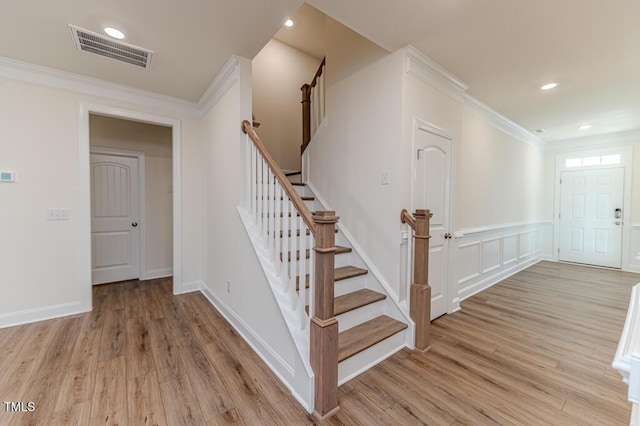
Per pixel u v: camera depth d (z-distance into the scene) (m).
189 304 3.31
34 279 2.79
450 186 3.06
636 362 0.60
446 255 3.07
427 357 2.25
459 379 1.97
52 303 2.88
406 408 1.69
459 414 1.65
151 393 1.78
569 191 5.79
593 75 2.90
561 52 2.48
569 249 5.81
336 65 3.03
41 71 2.74
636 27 2.10
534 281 4.46
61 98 2.89
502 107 3.86
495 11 1.94
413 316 2.38
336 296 2.50
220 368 2.05
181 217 3.67
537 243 5.86
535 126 4.77
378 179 2.61
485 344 2.46
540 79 3.00
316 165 3.34
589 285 4.25
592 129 4.95
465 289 3.64
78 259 3.01
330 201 3.13
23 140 2.73
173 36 2.22
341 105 2.98
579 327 2.81
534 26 2.10
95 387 1.83
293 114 4.57
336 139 3.05
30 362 2.10
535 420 1.61
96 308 3.17
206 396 1.76
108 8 1.89
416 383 1.93
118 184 4.17
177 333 2.59
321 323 1.61
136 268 4.33
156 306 3.24
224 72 2.77
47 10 1.91
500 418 1.62
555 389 1.88
